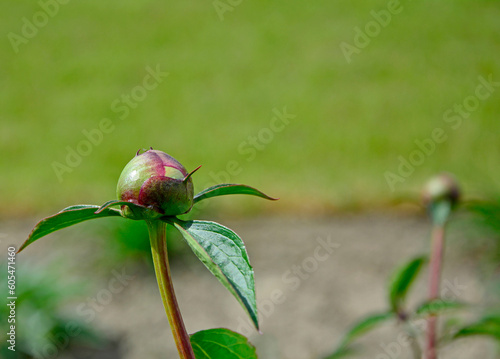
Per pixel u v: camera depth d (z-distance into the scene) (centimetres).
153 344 474
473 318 354
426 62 1162
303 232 630
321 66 1193
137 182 103
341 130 916
